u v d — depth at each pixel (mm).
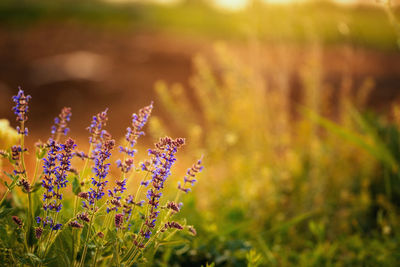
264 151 3908
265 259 2514
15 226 1550
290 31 4230
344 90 4023
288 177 3512
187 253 2230
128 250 1517
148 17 18516
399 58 12664
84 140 5609
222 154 3789
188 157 3607
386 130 3664
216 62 10734
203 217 2699
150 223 1470
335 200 3400
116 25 17500
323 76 9195
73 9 18266
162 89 3863
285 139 3975
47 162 1458
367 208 3227
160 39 15055
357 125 3848
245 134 3912
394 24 2605
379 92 8484
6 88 8148
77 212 1599
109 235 1547
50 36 14453
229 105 3990
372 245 2674
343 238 2836
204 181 3527
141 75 9734
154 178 1457
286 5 4082
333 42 11453
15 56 11078
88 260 1661
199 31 16750
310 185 3404
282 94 4242
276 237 2938
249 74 3910
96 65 10094
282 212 3326
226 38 15555
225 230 2469
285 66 4305
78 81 8727
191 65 11031
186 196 2189
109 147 1441
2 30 15094
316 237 2988
